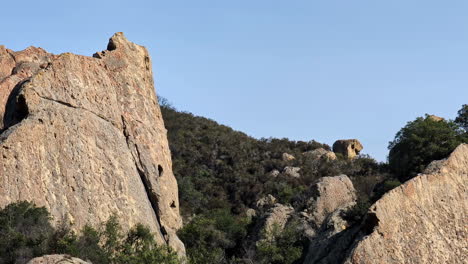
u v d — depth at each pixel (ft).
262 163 275.39
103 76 177.17
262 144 302.25
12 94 164.66
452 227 121.80
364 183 226.17
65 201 148.77
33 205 138.72
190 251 172.24
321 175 260.83
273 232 174.91
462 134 198.49
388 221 118.62
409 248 117.19
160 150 184.24
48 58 187.01
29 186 145.07
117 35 191.62
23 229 131.54
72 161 155.43
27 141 149.89
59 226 139.85
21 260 121.70
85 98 168.55
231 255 182.60
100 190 156.66
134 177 168.35
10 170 144.56
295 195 220.64
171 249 146.30
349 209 153.58
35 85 160.35
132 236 153.89
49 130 155.22
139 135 178.19
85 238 137.49
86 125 163.73
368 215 119.34
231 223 191.93
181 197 228.02
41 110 157.17
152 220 167.32
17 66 178.19
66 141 157.17
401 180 189.78
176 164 260.21
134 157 173.88
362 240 115.85
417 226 119.85
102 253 135.03
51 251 126.52
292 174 258.78
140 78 189.06
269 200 227.40
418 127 197.77
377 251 115.24
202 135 297.53
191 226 181.68
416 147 191.52
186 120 314.55
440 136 192.34
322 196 192.54
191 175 253.65
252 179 252.62
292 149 305.53
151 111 187.93
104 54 184.24
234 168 264.93
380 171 261.24
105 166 161.48
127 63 187.11
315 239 149.07
